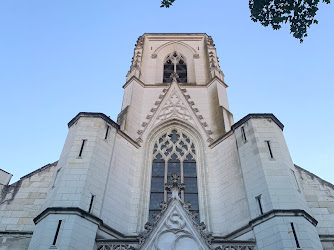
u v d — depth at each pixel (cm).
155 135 3538
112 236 2472
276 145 2764
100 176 2659
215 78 4162
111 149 2936
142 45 5047
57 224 2214
